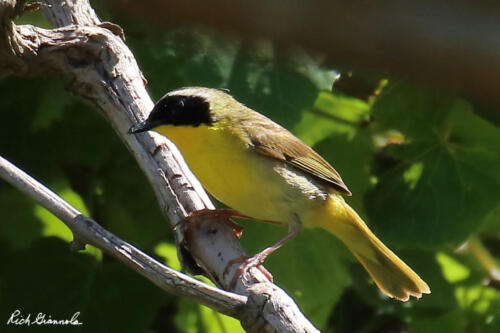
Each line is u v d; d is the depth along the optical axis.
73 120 10.06
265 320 5.09
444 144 10.09
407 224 10.02
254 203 7.70
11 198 10.28
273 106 8.59
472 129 9.95
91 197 10.27
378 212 10.12
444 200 10.04
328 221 8.37
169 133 7.50
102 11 8.56
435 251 10.67
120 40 7.78
